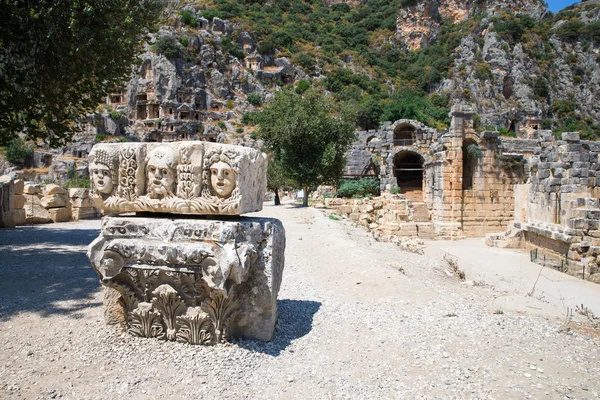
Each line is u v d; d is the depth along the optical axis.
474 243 24.11
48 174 60.56
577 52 94.38
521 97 83.94
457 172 27.16
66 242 13.63
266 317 5.42
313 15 117.94
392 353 5.38
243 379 4.54
